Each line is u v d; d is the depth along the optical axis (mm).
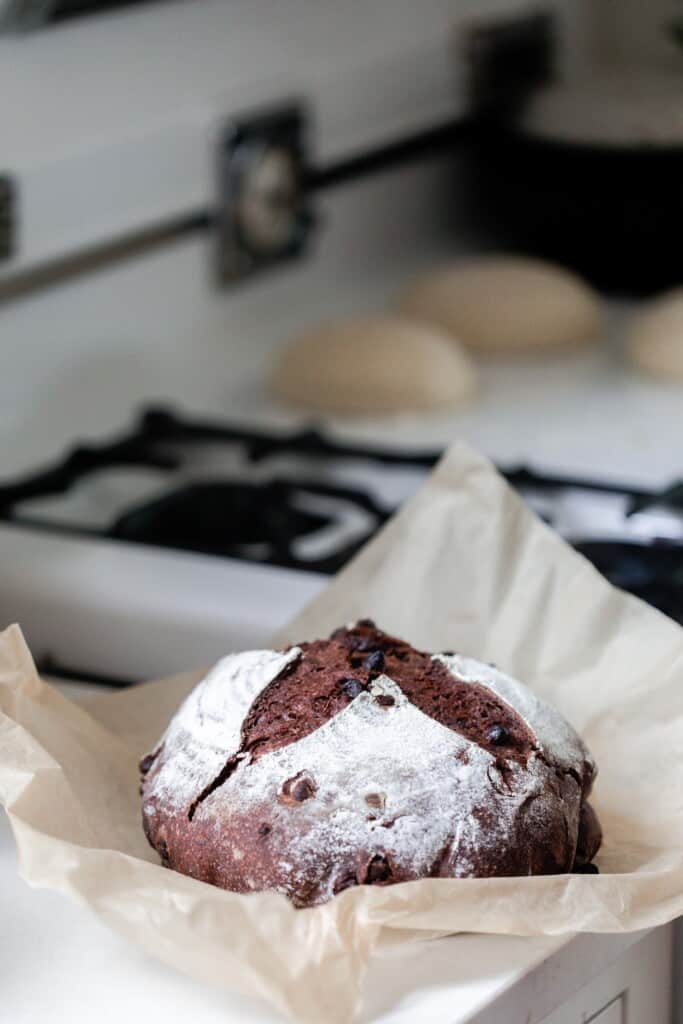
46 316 1977
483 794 1413
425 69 2348
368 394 2090
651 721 1547
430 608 1631
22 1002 1324
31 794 1461
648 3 2539
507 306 2240
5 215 1905
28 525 1804
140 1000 1325
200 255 2129
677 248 2297
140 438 1980
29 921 1444
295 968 1254
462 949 1370
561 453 2002
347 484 1982
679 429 2057
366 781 1401
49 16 1896
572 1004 1425
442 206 2453
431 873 1374
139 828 1510
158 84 2041
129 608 1681
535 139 2281
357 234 2334
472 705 1481
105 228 2010
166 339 2111
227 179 2121
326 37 2223
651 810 1518
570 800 1468
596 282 2363
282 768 1422
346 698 1468
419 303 2270
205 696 1495
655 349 2178
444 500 1651
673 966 1510
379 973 1339
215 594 1688
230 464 2029
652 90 2293
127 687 1688
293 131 2182
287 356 2131
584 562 1604
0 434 1953
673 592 1696
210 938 1274
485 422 2074
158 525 1840
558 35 2512
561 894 1360
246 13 2121
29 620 1710
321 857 1369
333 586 1646
